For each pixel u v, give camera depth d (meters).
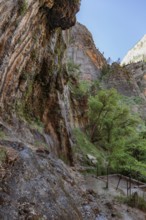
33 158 8.74
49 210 6.58
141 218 10.91
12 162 7.27
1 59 12.18
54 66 19.95
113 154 17.14
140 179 20.91
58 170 10.79
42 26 17.02
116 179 19.91
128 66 120.44
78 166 21.16
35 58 16.72
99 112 32.16
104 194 13.70
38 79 18.44
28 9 13.80
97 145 31.95
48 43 18.94
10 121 13.27
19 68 14.49
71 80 36.81
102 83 87.50
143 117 73.56
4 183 6.37
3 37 11.96
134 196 13.10
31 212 5.91
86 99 34.56
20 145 9.06
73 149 22.38
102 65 100.06
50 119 19.86
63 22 18.23
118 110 33.09
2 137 9.75
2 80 12.59
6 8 11.88
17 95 14.84
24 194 6.49
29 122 16.11
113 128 31.50
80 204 9.49
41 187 7.38
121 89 86.88
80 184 13.80
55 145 18.91
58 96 20.73
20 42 13.85
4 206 5.64
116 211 10.87
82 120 33.09
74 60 89.38
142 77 107.56
